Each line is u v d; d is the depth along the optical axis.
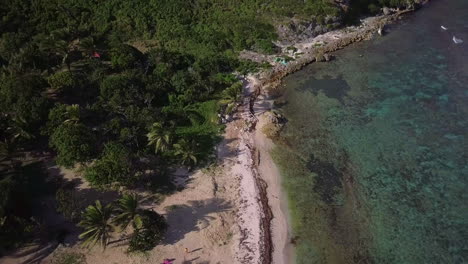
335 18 85.62
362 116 66.44
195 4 88.31
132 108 61.28
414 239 48.69
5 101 58.69
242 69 76.06
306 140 62.62
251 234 49.06
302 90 72.31
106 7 85.25
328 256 47.34
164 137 55.91
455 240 48.25
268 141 62.47
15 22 77.88
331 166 58.38
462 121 64.19
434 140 61.41
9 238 45.22
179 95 68.62
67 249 46.84
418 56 79.00
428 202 52.75
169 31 83.25
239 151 60.34
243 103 69.06
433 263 46.19
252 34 82.81
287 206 53.09
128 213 45.38
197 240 48.00
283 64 77.50
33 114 57.03
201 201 52.69
